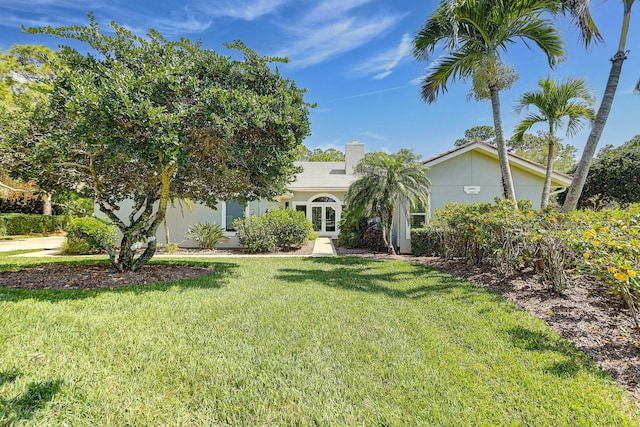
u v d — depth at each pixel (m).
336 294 6.04
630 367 3.16
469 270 7.80
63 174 7.42
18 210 22.88
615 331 3.87
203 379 3.01
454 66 9.59
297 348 3.68
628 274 3.31
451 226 9.46
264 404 2.66
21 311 4.59
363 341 3.90
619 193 17.94
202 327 4.27
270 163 6.84
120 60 6.39
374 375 3.12
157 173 7.41
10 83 16.50
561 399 2.71
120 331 4.04
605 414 2.52
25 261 9.80
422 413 2.55
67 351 3.46
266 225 13.42
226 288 6.47
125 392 2.77
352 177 20.44
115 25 6.30
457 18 8.42
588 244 4.09
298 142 6.94
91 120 5.09
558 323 4.28
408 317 4.74
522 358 3.44
